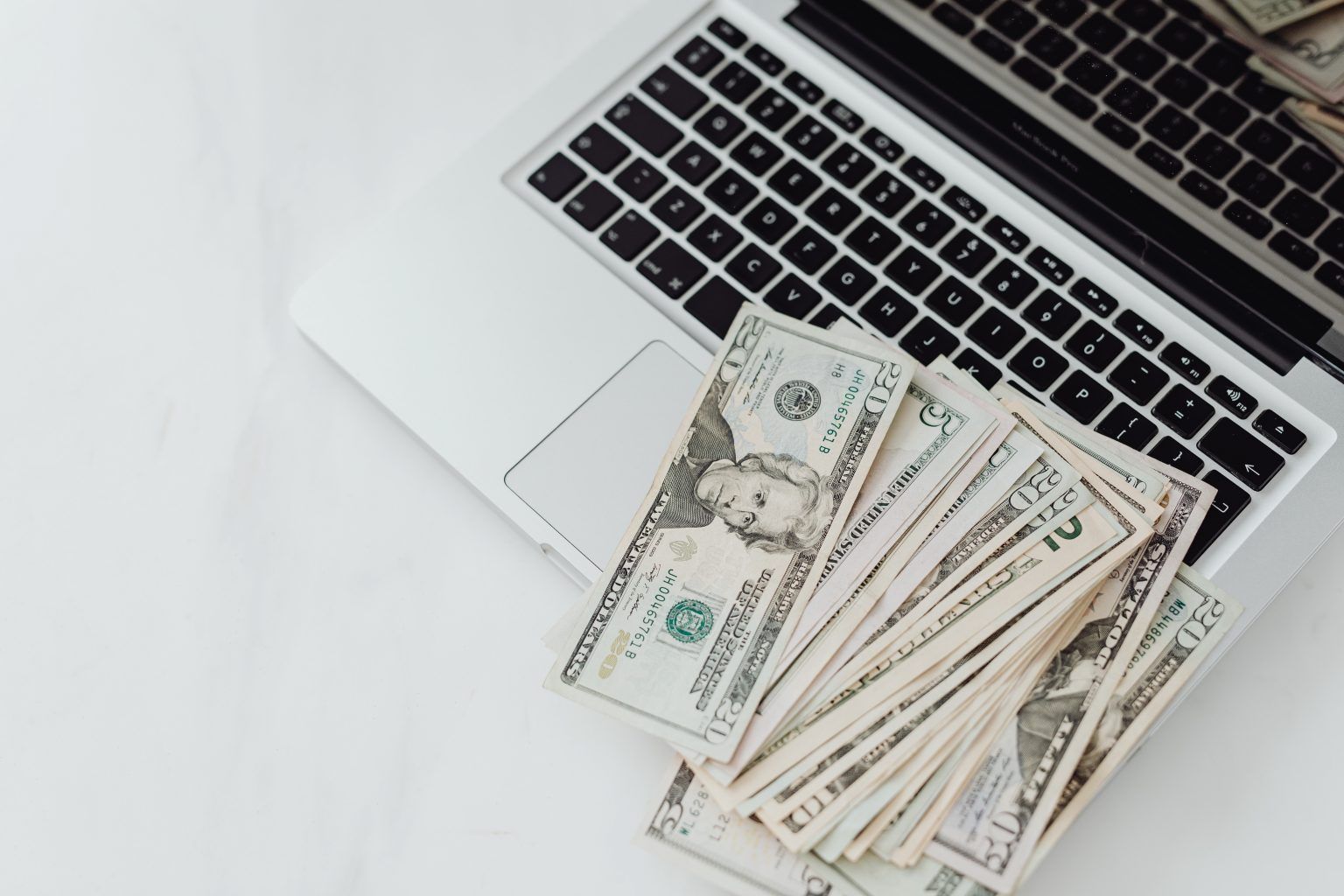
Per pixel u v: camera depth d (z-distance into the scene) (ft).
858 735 2.31
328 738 2.50
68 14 3.13
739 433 2.52
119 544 2.64
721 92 2.83
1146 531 2.40
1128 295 2.61
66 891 2.41
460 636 2.57
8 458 2.71
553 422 2.56
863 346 2.55
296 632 2.57
